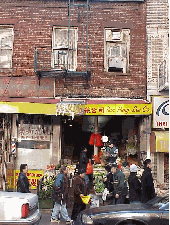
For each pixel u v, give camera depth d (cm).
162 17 1329
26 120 1318
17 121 1314
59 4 1339
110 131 1363
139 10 1337
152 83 1305
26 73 1316
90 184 1152
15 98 1273
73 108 1160
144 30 1332
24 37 1332
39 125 1320
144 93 1308
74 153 1359
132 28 1334
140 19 1334
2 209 655
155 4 1334
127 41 1341
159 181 1259
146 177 866
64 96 1311
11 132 1310
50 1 1338
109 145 1275
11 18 1337
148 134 1263
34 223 680
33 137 1316
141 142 1300
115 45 1345
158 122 1267
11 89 1305
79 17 1339
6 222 648
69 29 1318
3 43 1343
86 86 1318
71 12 1338
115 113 1158
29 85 1308
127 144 1330
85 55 1329
